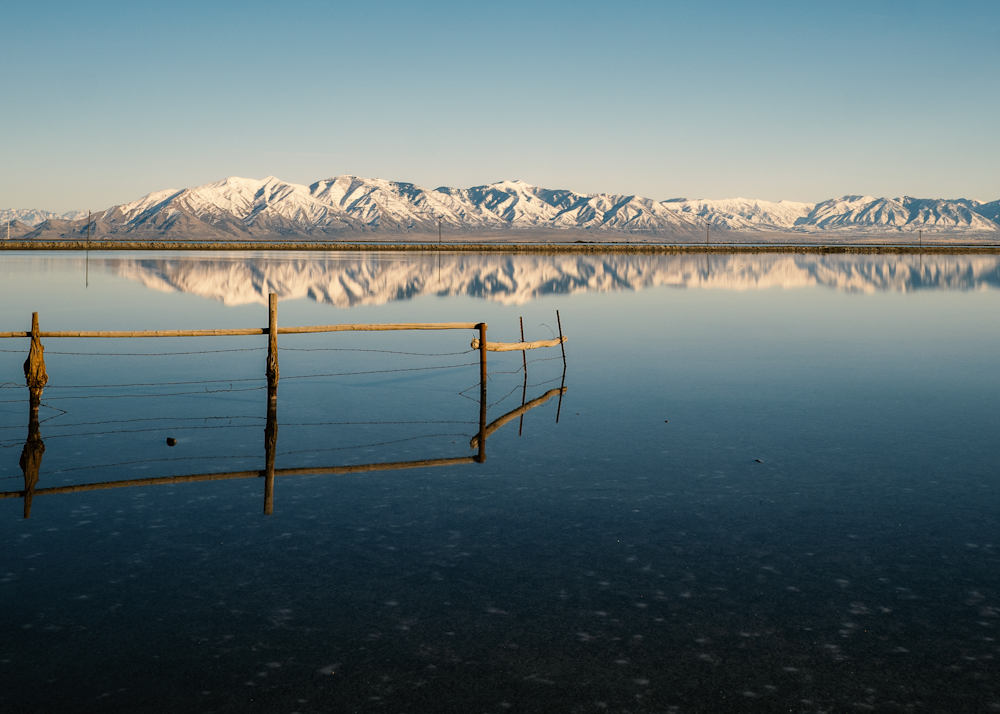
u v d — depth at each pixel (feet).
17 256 351.46
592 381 62.23
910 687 20.29
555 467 38.42
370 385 59.98
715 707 19.44
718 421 48.26
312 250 561.84
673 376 64.54
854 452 41.11
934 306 136.67
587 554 27.91
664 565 27.07
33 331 46.52
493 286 184.55
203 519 30.99
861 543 29.01
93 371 64.03
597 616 23.59
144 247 557.74
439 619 23.35
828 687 20.25
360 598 24.58
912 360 73.05
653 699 19.72
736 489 35.06
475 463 39.11
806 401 54.34
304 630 22.70
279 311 118.83
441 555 27.73
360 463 38.93
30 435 43.57
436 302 139.44
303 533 29.63
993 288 190.29
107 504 32.55
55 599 24.30
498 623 23.17
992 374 65.26
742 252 554.87
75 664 20.93
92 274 206.49
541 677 20.58
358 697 19.67
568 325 104.27
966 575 26.37
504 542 28.91
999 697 19.88
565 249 581.94
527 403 53.67
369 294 156.87
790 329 99.60
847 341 87.20
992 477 36.81
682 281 213.66
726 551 28.25
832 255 490.49
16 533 29.35
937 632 22.85
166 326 95.71
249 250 547.90
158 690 19.88
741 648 21.99
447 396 56.08
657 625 23.12
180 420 47.65
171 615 23.45
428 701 19.54
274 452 40.83
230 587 25.21
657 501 33.45
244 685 20.13
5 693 19.66
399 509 32.30
